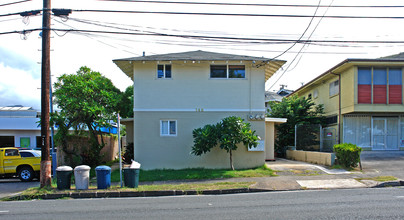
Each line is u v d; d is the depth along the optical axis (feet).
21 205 30.14
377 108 62.44
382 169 46.11
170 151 53.06
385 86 63.00
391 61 61.11
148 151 52.95
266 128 61.98
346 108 65.57
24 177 50.44
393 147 66.49
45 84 38.22
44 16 38.17
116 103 62.69
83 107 55.16
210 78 53.83
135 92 53.52
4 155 50.42
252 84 53.88
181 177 44.88
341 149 47.96
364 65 62.75
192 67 53.93
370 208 25.08
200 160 52.90
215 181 41.47
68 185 36.96
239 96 53.72
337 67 65.41
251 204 27.91
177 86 53.72
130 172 37.19
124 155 64.80
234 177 44.04
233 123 47.83
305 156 58.90
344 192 33.17
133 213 25.11
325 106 77.15
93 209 27.09
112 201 31.32
